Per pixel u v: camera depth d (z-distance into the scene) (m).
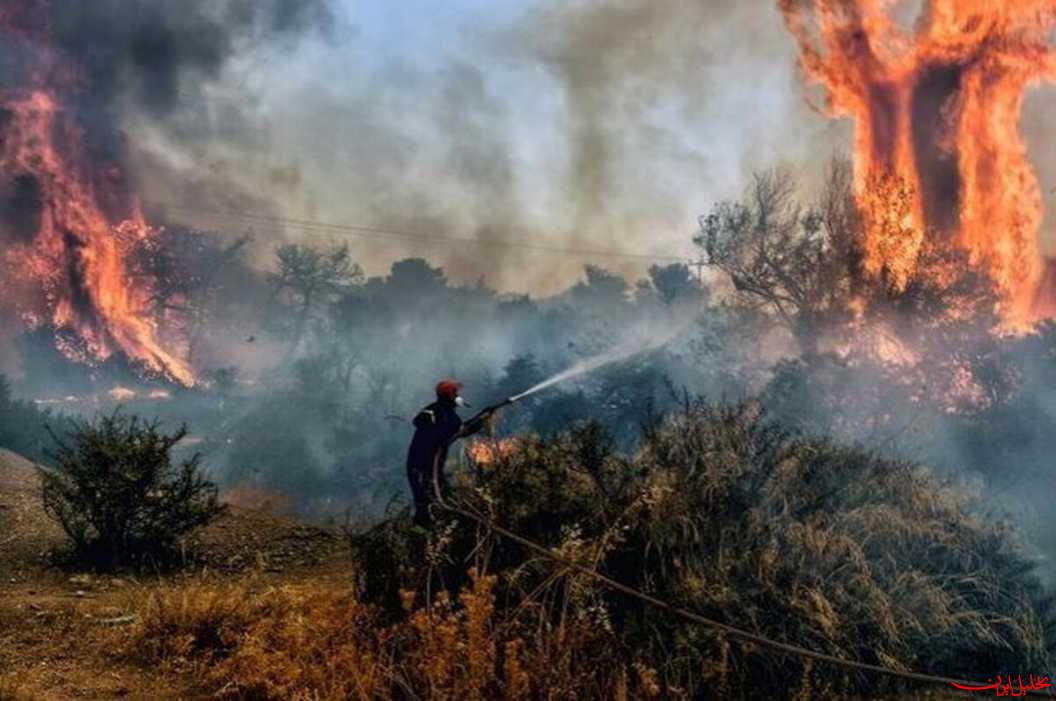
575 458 6.76
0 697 5.43
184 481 10.38
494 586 5.96
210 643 6.56
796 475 6.73
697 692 5.46
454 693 5.11
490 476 6.60
